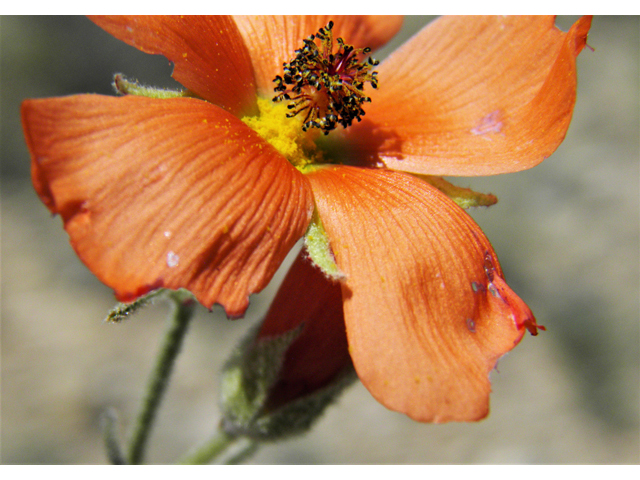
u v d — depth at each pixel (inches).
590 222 5.4
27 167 5.5
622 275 5.1
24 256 4.8
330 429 4.1
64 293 4.6
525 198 5.6
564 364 4.6
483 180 5.7
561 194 5.7
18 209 5.1
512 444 4.1
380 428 4.2
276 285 4.6
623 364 4.6
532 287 5.0
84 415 3.9
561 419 4.3
